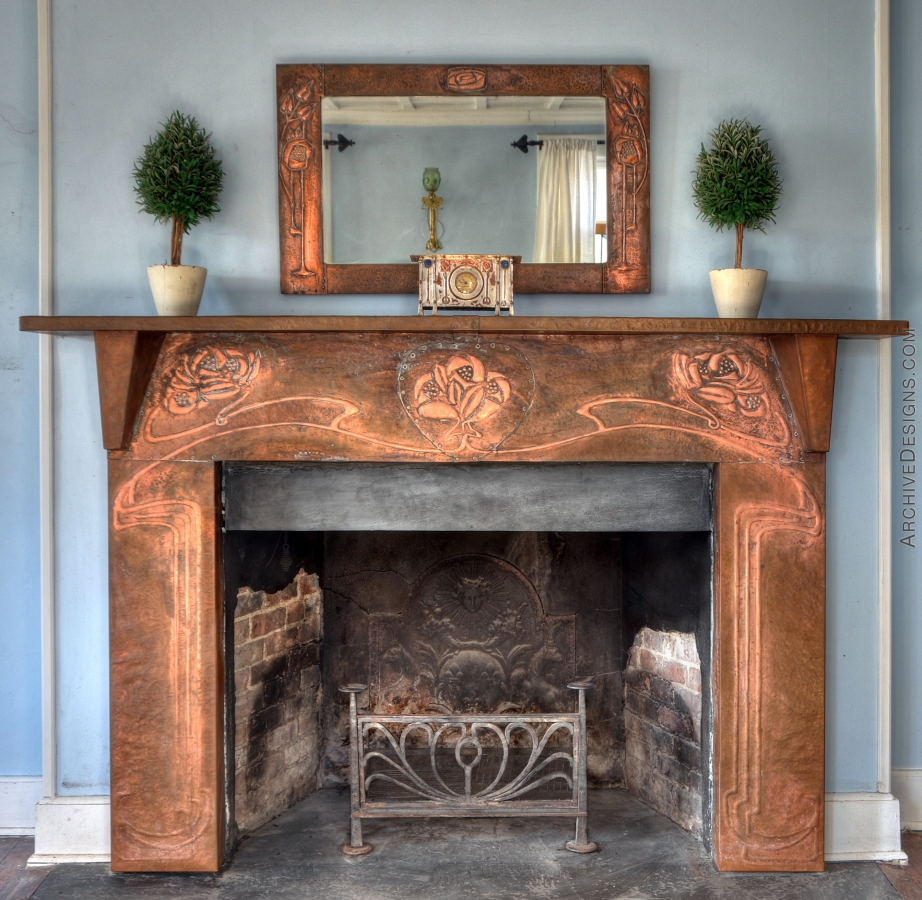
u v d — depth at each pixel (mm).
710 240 2264
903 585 2498
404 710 2625
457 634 2623
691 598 2287
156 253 2236
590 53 2248
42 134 2205
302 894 2020
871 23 2258
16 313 2424
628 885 2064
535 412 2096
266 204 2240
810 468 2146
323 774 2633
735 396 2127
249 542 2291
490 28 2246
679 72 2254
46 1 2201
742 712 2145
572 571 2625
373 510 2143
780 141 2264
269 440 2096
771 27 2256
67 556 2248
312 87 2215
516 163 2234
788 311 2271
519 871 2123
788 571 2152
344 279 2225
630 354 2105
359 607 2621
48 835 2229
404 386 2088
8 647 2447
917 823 2469
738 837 2143
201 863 2109
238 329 1971
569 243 2236
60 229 2229
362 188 2229
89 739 2258
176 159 2076
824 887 2084
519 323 1960
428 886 2051
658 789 2461
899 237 2461
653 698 2480
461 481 2141
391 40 2240
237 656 2246
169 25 2223
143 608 2115
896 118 2445
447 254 2105
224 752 2164
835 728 2273
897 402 2488
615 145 2229
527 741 2654
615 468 2156
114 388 2031
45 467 2223
